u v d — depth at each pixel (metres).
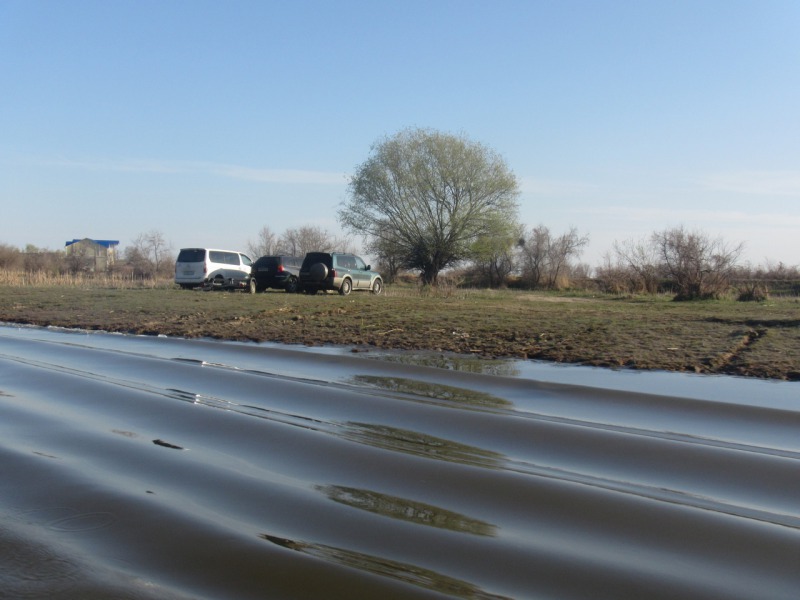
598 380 9.99
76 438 7.49
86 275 45.59
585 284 42.16
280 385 10.00
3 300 23.98
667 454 6.79
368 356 12.29
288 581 4.33
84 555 4.68
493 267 48.53
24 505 5.55
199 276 31.33
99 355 12.87
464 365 11.34
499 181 45.25
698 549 4.80
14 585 4.27
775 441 7.18
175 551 4.74
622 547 4.84
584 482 6.09
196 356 12.59
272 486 6.02
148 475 6.30
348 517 5.35
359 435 7.53
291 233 57.91
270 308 19.80
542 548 4.82
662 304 23.83
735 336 13.30
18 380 10.66
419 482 6.11
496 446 7.12
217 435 7.59
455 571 4.48
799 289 31.78
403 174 45.66
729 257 31.92
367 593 4.19
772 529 5.11
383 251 47.69
